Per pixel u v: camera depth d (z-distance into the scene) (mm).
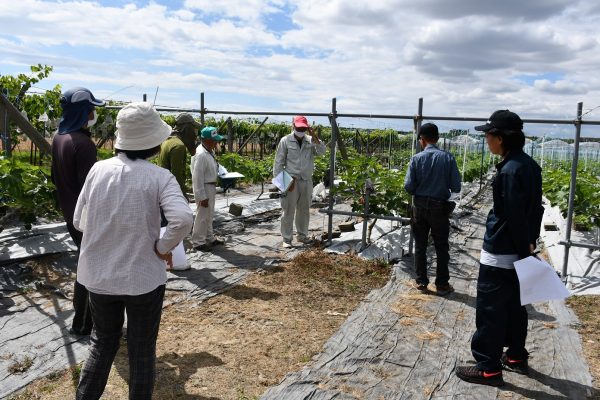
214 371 3656
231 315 4824
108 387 3371
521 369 3738
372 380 3555
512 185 3246
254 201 12086
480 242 8445
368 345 4152
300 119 7449
